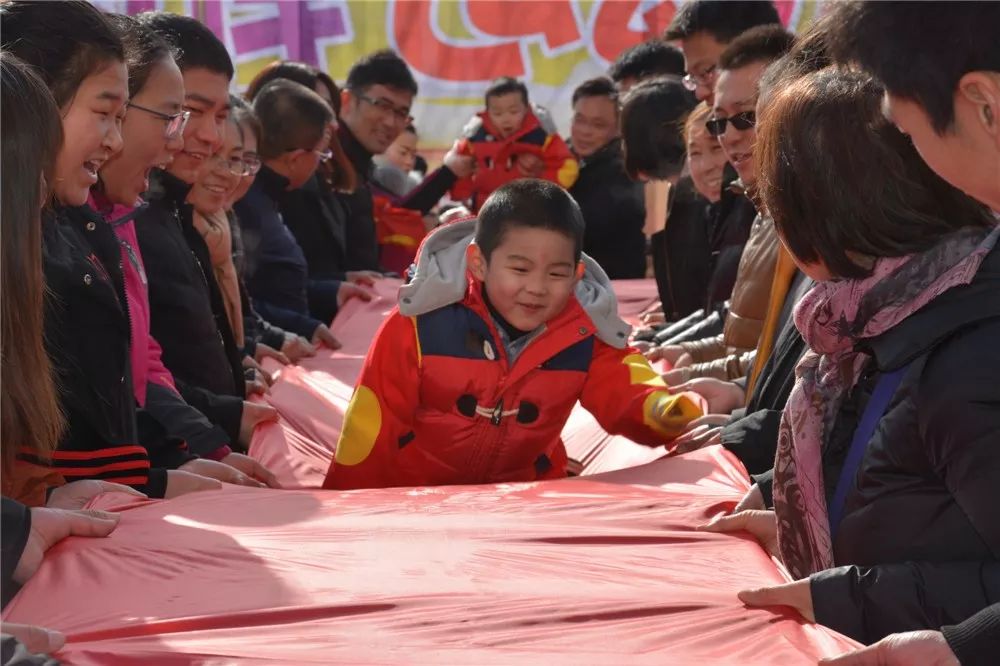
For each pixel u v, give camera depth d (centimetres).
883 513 110
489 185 492
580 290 192
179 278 223
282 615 104
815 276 117
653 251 331
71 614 105
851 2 94
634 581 118
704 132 260
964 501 101
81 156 150
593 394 193
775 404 178
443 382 183
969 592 103
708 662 96
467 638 100
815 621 108
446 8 580
